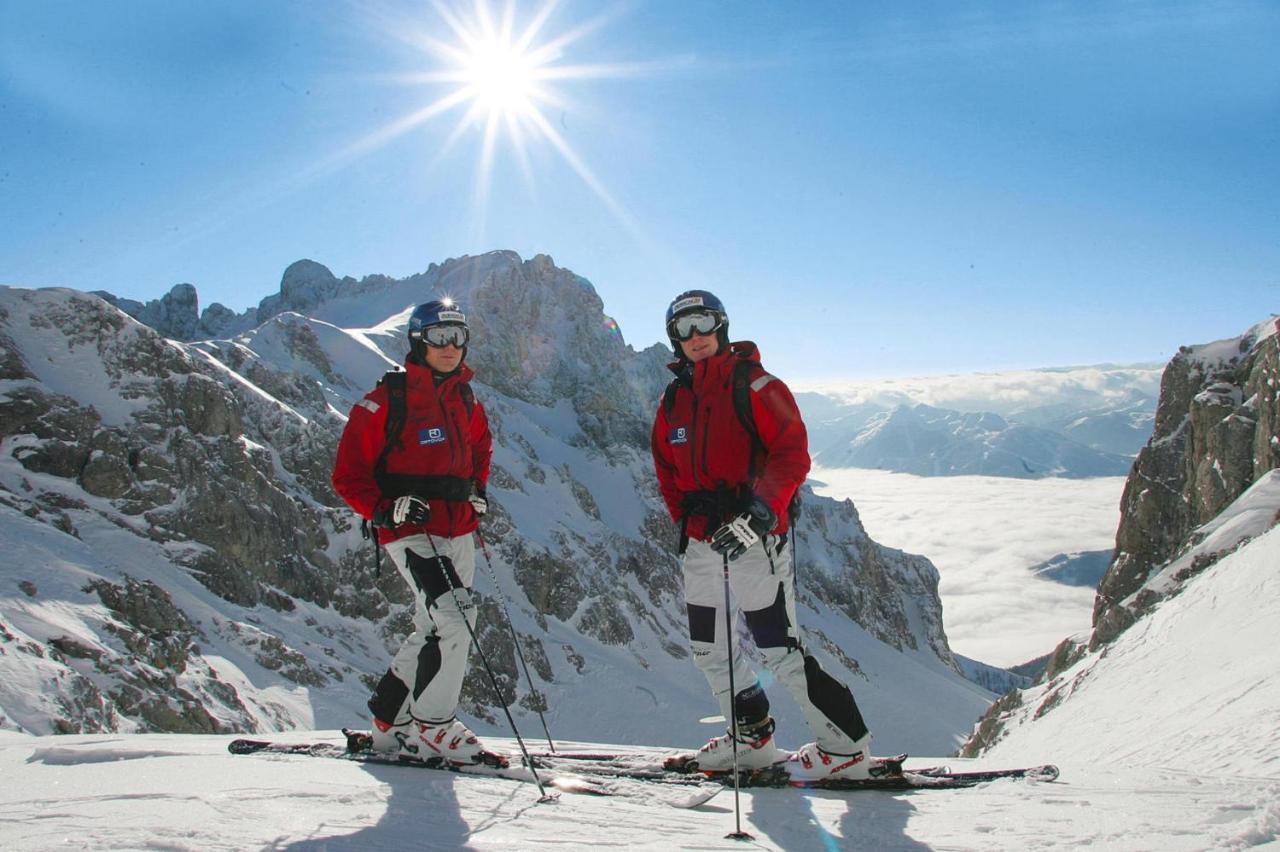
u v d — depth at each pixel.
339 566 47.41
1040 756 18.59
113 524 38.28
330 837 2.60
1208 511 48.50
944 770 4.54
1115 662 23.98
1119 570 55.28
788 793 4.09
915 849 2.81
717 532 4.24
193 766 3.98
